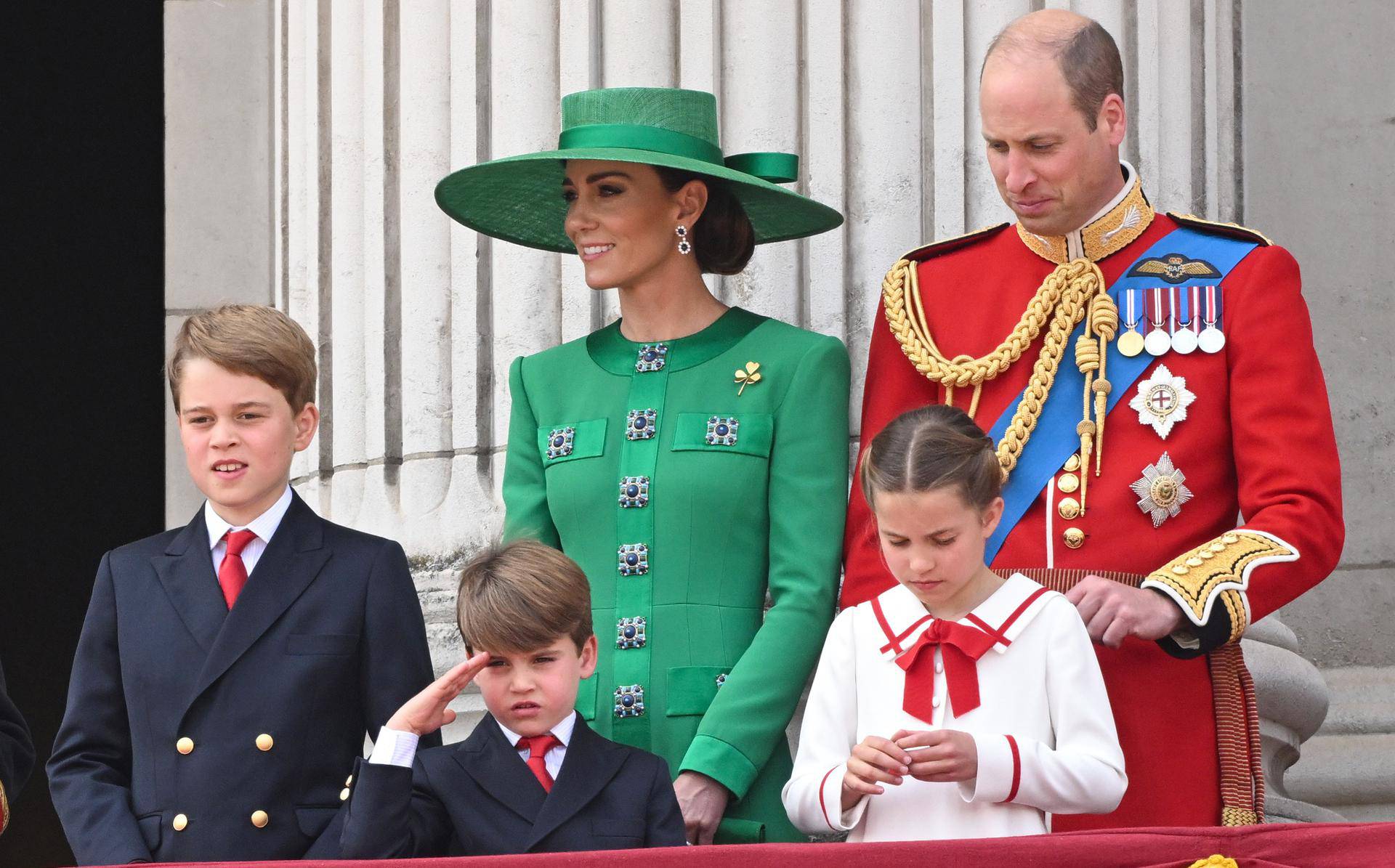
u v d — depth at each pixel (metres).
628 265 14.48
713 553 14.02
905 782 12.11
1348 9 22.05
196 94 23.62
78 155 25.25
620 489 14.22
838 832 12.29
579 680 12.67
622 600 14.05
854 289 17.39
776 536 14.01
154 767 12.36
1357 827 10.35
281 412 12.87
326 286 20.27
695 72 17.80
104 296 25.23
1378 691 21.14
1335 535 12.77
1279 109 21.98
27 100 25.27
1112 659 13.02
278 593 12.68
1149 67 18.08
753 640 13.73
